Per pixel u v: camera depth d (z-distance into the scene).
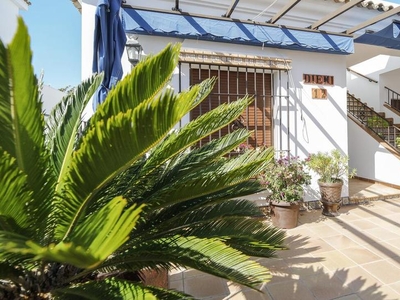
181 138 1.41
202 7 4.33
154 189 1.75
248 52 4.39
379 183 6.47
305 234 3.78
